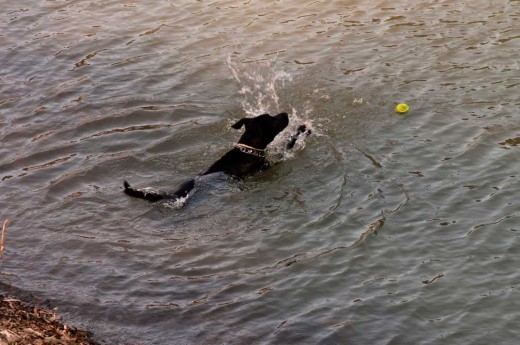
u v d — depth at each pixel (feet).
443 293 25.81
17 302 26.71
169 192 33.30
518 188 31.04
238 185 33.37
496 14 46.80
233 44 46.80
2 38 50.03
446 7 48.49
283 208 31.55
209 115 39.58
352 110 38.47
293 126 37.60
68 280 28.02
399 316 24.93
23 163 36.40
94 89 43.01
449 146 34.47
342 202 31.42
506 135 34.73
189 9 52.03
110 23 51.13
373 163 33.88
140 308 26.25
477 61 41.75
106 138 38.11
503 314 24.68
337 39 46.14
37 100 42.39
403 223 29.63
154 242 29.99
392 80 40.86
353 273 27.17
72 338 24.62
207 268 28.17
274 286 26.81
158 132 38.27
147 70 44.70
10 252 29.76
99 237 30.48
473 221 29.37
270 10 50.83
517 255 27.32
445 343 23.71
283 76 42.55
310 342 24.07
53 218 31.89
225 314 25.64
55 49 48.14
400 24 47.01
